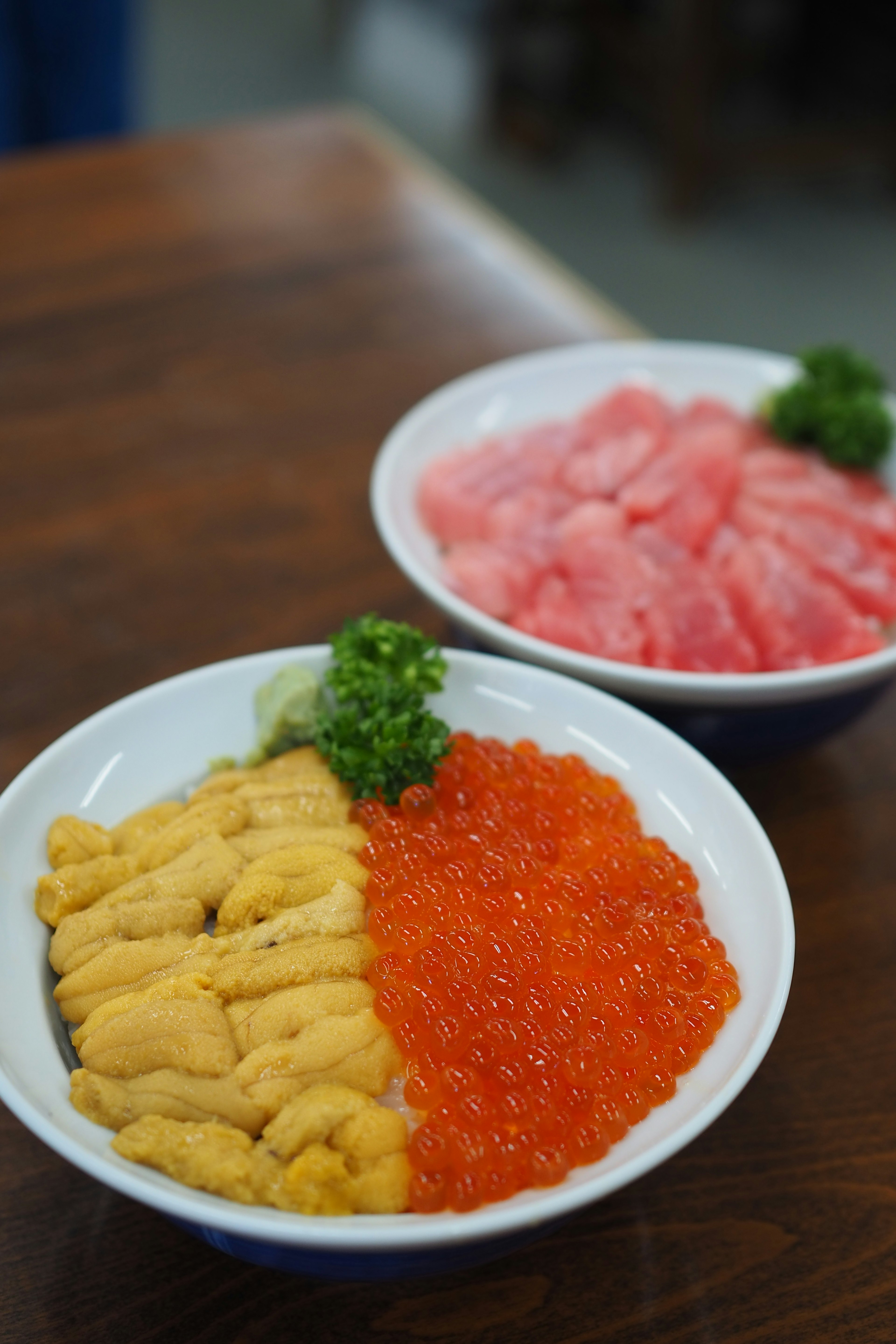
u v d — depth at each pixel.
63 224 0.79
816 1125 0.43
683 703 0.48
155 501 0.62
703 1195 0.42
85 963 0.41
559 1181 0.37
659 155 1.73
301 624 0.57
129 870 0.43
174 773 0.46
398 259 0.79
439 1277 0.41
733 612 0.54
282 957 0.41
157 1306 0.40
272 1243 0.35
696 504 0.56
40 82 1.04
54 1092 0.38
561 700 0.47
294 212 0.83
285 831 0.44
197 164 0.87
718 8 1.53
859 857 0.50
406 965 0.41
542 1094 0.38
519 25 1.78
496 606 0.53
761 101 1.93
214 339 0.71
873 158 1.69
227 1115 0.38
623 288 1.54
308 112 0.94
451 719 0.48
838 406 0.59
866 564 0.55
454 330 0.74
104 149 0.88
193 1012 0.39
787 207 1.72
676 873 0.43
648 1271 0.41
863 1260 0.41
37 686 0.54
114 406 0.66
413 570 0.51
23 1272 0.40
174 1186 0.36
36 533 0.60
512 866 0.43
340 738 0.46
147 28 2.14
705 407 0.62
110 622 0.56
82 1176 0.42
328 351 0.71
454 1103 0.38
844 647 0.51
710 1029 0.40
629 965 0.41
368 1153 0.38
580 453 0.59
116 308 0.73
